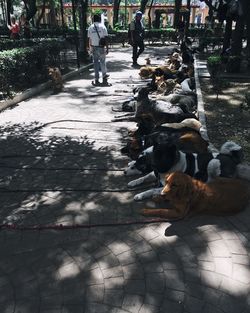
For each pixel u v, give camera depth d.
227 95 9.56
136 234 3.96
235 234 3.95
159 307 3.02
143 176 5.26
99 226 4.10
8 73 9.87
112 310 2.99
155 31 29.23
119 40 28.34
